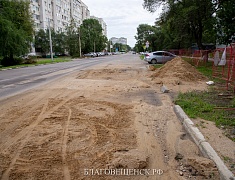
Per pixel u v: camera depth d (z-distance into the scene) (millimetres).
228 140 3896
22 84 10922
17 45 26062
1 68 23172
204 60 17438
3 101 7176
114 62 30016
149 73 15102
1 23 24359
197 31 22844
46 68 21406
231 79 9297
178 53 31656
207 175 2994
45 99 7312
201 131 4297
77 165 3248
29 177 2961
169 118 5414
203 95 7562
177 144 4008
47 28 66000
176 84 9906
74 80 11891
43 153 3600
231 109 5762
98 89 9078
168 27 25406
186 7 19641
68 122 5031
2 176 2990
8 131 4543
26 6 30891
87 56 62844
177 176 3033
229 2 16766
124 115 5594
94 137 4227
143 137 4293
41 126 4789
